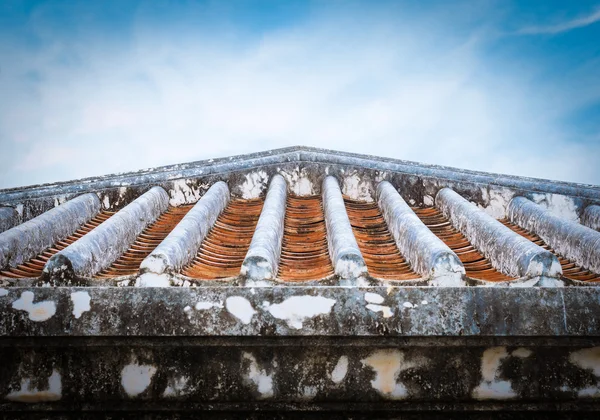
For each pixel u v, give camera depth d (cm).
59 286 259
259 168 492
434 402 249
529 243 299
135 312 231
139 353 248
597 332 231
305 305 230
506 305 232
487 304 232
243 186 490
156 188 469
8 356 248
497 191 466
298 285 258
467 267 339
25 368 248
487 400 250
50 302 233
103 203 466
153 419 251
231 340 237
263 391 247
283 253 354
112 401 248
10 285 266
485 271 327
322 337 235
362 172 491
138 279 263
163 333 230
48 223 376
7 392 247
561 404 250
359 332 229
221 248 372
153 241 389
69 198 456
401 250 352
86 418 251
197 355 248
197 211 386
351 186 491
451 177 477
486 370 250
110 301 232
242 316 229
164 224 430
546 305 233
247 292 232
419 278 263
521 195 460
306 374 248
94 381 247
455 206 421
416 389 248
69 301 233
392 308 230
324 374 248
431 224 437
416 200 482
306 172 493
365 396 248
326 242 372
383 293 232
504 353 250
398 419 253
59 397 247
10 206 438
